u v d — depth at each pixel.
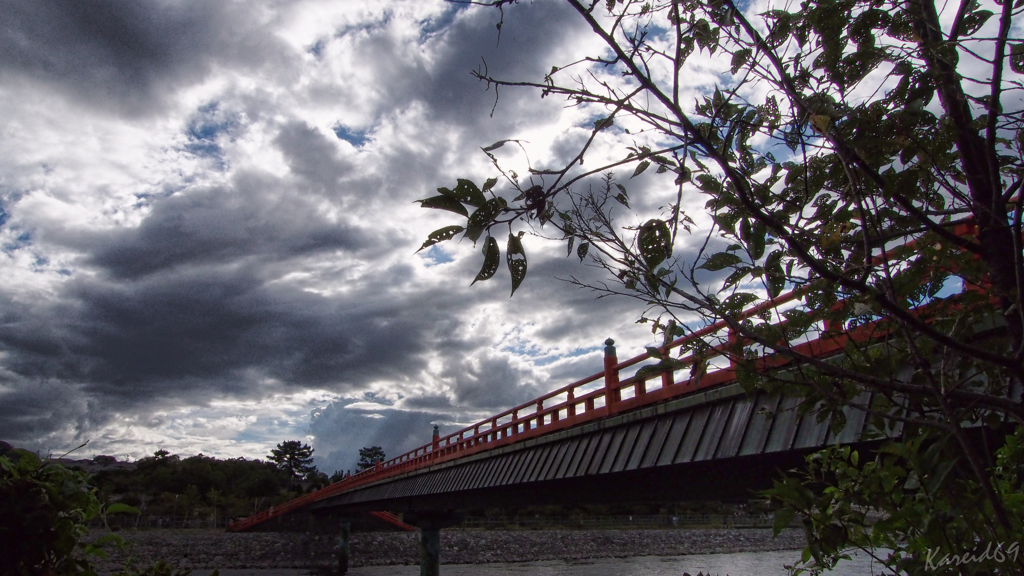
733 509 86.62
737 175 1.72
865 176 1.98
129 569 3.12
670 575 42.53
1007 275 1.87
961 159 1.94
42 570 2.45
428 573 32.53
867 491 2.25
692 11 1.97
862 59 1.89
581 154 1.86
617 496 15.13
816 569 2.68
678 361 2.28
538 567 49.88
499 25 1.93
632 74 1.82
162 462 83.31
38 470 2.56
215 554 51.88
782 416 8.88
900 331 2.07
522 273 1.80
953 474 2.23
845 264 2.03
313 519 61.47
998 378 2.09
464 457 22.14
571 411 15.52
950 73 1.73
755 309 2.37
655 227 1.88
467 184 1.75
